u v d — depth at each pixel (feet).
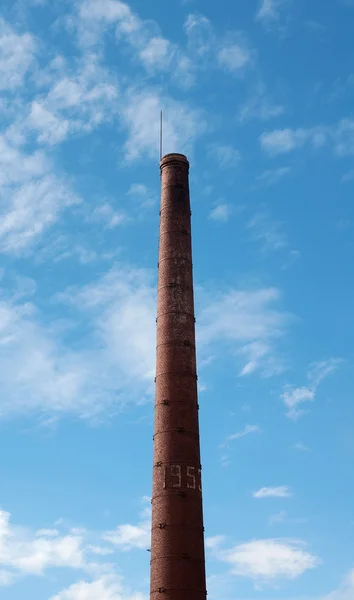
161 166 186.29
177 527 147.95
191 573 144.87
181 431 156.35
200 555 148.05
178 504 150.00
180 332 165.58
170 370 161.79
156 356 165.68
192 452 155.84
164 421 157.58
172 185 181.68
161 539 147.54
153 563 146.82
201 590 145.07
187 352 164.45
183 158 185.47
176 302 168.35
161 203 181.47
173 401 158.92
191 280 173.58
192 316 169.78
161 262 174.19
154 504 152.05
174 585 143.02
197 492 153.28
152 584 145.28
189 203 182.29
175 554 145.59
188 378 162.09
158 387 161.79
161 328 166.91
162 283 171.42
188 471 153.48
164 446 155.43
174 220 177.06
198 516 151.33
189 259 174.91
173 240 174.91
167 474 152.66
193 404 160.66
